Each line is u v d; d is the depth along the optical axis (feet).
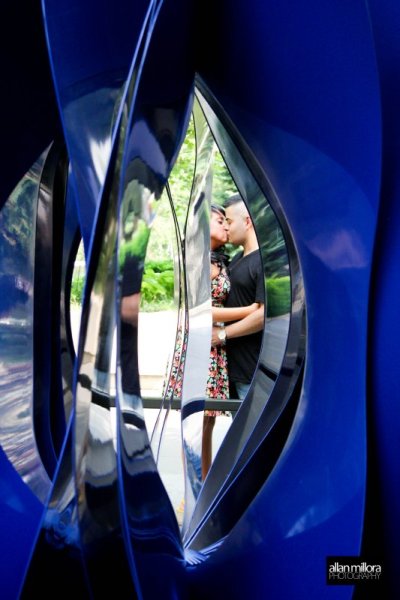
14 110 7.55
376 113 6.31
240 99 7.02
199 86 7.43
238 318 12.30
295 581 6.86
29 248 8.31
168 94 6.11
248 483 7.73
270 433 7.70
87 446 5.85
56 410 9.11
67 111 5.91
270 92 6.70
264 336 8.55
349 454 6.75
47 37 5.68
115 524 6.27
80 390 5.66
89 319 5.59
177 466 14.66
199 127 9.77
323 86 6.37
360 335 6.67
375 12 6.84
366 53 6.22
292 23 6.28
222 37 6.84
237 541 7.14
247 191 8.01
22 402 8.16
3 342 8.02
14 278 8.14
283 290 8.29
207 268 10.39
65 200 8.82
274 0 6.31
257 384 8.64
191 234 10.43
